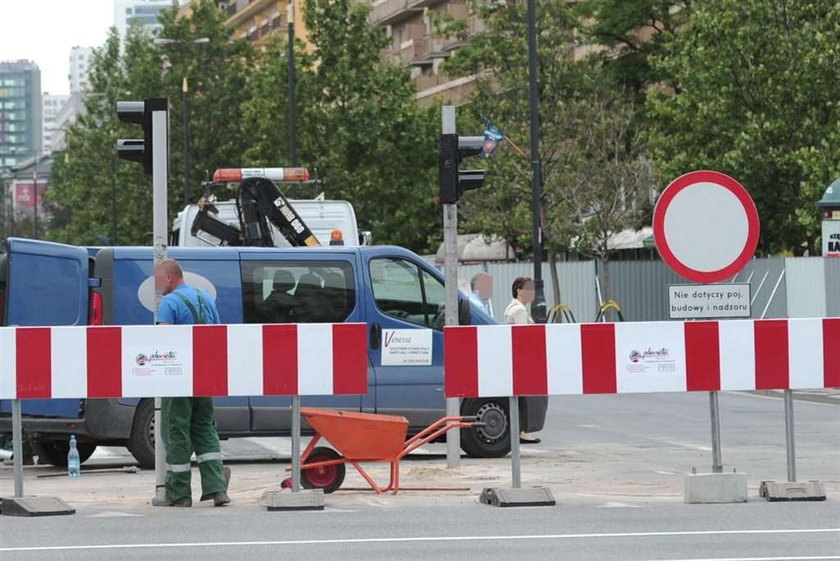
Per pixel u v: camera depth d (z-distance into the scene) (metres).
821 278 93.38
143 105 27.91
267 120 120.94
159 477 27.45
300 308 38.09
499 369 26.70
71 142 177.38
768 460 36.34
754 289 94.69
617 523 23.78
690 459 36.97
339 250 38.44
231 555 20.56
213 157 147.75
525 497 26.58
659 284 108.06
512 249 130.88
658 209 27.14
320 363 26.55
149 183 149.00
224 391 26.41
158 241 27.88
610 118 111.19
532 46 83.06
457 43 172.25
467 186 34.16
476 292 47.91
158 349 26.30
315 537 22.34
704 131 100.06
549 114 111.75
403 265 38.69
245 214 50.75
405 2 188.75
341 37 121.62
